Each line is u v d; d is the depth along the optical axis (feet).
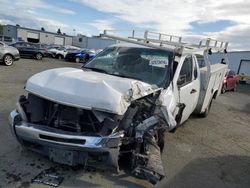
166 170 13.43
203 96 22.72
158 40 17.02
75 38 193.57
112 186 11.05
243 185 13.19
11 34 189.06
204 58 21.91
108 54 16.21
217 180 13.25
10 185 10.25
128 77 13.89
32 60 74.59
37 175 11.09
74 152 10.25
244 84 96.22
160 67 14.93
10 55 51.83
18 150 13.10
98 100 9.96
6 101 22.39
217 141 19.66
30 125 10.58
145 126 10.94
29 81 11.46
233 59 110.22
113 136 10.08
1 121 17.11
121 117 10.32
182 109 15.57
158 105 11.78
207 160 15.65
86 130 10.40
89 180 11.23
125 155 11.69
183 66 16.31
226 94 53.62
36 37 193.06
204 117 26.35
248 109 37.63
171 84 14.33
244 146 19.52
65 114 10.34
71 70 12.44
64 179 11.06
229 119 28.17
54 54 96.37
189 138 19.16
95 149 9.88
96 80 10.91
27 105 11.21
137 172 10.89
